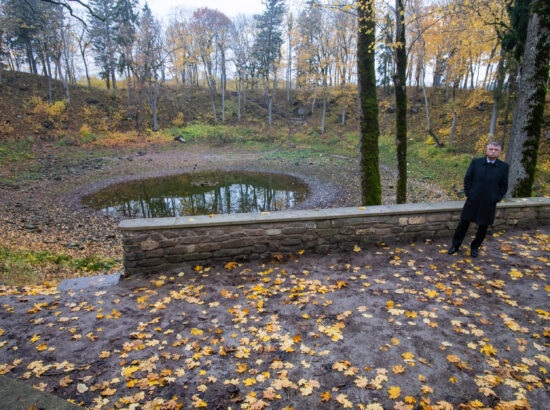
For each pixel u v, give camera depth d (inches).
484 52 690.2
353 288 144.9
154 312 129.5
